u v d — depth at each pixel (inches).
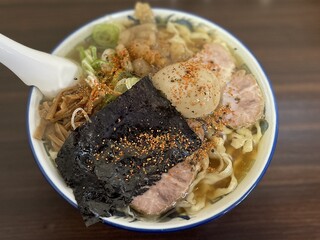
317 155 9.1
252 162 8.0
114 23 9.3
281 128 9.5
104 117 7.4
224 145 8.3
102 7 11.0
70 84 8.5
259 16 11.1
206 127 8.1
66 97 8.1
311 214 8.4
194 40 9.6
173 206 7.4
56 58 8.2
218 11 11.1
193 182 7.7
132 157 7.2
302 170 8.9
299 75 10.2
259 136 8.2
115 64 8.7
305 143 9.3
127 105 7.5
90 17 10.8
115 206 7.0
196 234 8.1
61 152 7.4
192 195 7.7
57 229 8.1
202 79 8.1
